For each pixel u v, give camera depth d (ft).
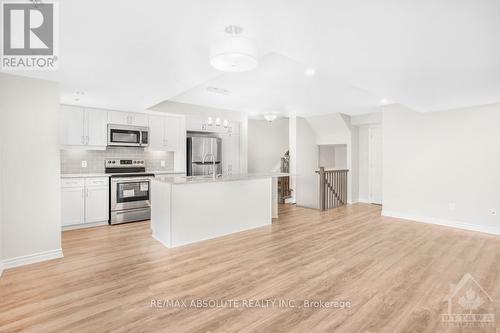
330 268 9.04
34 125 9.51
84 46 7.16
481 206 13.65
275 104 17.76
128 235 13.05
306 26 6.14
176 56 7.89
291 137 22.88
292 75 11.44
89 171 15.85
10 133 9.04
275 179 17.30
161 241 11.96
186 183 11.39
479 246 11.32
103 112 15.34
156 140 17.25
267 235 13.12
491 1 5.08
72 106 14.34
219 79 12.03
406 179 16.57
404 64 8.49
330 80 12.16
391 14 5.60
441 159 15.03
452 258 9.94
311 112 20.77
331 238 12.59
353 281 8.07
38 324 5.93
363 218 17.04
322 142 24.70
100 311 6.46
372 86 10.80
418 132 15.96
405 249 10.97
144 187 16.25
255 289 7.58
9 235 9.03
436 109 14.85
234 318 6.18
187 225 11.70
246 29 6.29
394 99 12.76
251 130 24.94
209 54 7.54
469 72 9.09
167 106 16.98
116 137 15.67
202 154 18.70
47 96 9.82
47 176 9.78
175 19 5.81
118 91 11.78
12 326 5.86
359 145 23.72
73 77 9.70
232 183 13.48
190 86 10.99
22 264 9.25
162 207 11.86
